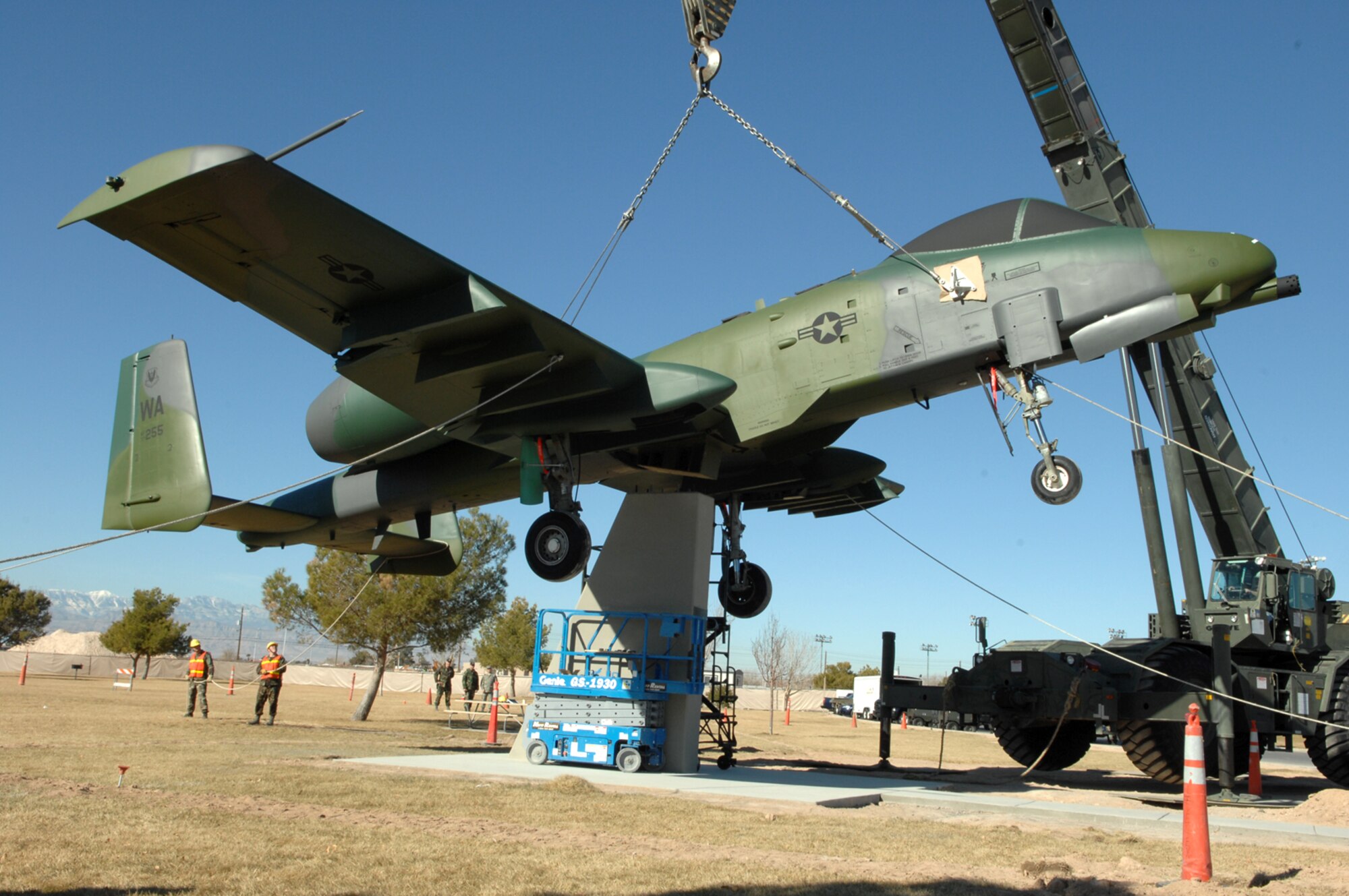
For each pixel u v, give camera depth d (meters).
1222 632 10.71
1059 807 8.82
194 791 7.61
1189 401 14.29
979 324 10.16
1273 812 9.43
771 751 17.84
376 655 22.30
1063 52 13.97
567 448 11.67
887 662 13.15
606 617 11.26
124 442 14.16
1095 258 9.80
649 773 10.44
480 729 20.64
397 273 9.69
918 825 7.38
